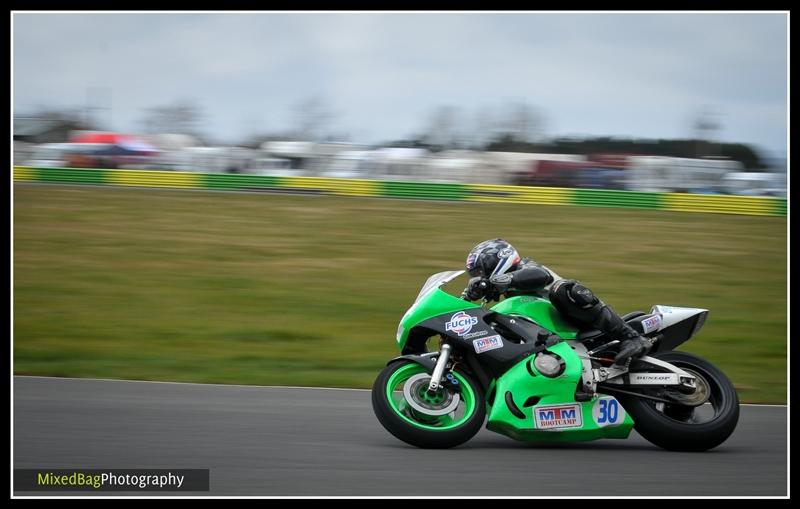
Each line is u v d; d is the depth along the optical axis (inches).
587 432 321.1
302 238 1190.3
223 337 668.1
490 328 326.6
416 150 1876.2
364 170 1867.6
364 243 1160.8
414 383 320.8
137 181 1798.7
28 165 1908.2
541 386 321.1
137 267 983.0
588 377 322.7
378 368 574.9
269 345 642.8
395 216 1407.5
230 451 309.9
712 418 326.0
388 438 338.3
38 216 1318.9
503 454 312.2
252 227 1275.8
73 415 373.7
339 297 846.5
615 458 309.3
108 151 1923.0
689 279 979.9
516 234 1251.8
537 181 1793.8
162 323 717.3
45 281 893.2
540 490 262.5
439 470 285.7
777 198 1647.4
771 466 301.7
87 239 1148.5
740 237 1315.2
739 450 328.8
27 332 660.1
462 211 1489.9
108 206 1450.5
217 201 1549.0
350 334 691.4
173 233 1211.2
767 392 510.0
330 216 1392.7
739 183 1759.4
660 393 329.1
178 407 399.5
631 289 908.0
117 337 656.4
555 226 1338.6
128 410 388.5
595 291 886.4
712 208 1654.8
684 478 281.1
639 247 1179.9
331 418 382.0
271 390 460.8
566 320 340.2
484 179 1808.6
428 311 330.3
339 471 282.7
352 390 469.7
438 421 324.2
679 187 1760.6
